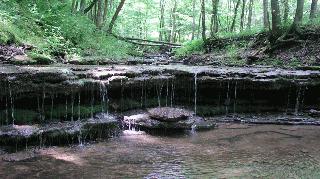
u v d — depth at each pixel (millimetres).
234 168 6660
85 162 6809
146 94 10086
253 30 20375
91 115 8953
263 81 10359
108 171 6406
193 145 8008
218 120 10039
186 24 39125
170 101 10367
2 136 7031
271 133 8969
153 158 7129
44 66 10461
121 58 15414
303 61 14094
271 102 10727
